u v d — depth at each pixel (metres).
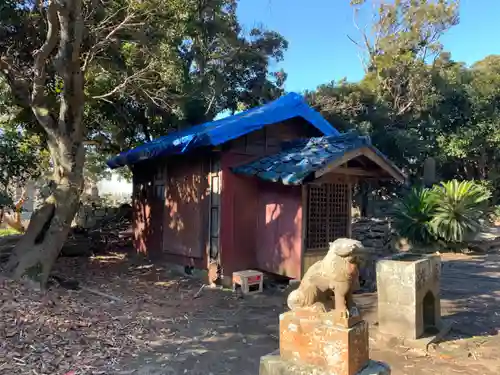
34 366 4.10
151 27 9.04
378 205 20.23
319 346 3.11
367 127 19.14
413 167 22.80
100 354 4.52
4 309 5.30
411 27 24.69
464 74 26.61
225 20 15.05
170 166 9.78
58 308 5.77
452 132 24.66
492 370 4.42
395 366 4.51
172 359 4.55
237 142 8.44
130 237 12.69
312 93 19.48
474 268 10.68
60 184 7.39
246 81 17.83
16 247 7.14
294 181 6.98
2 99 10.26
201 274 8.66
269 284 8.30
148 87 10.41
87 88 10.38
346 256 3.15
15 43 9.02
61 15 6.71
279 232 8.05
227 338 5.29
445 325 5.69
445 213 12.98
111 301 6.61
